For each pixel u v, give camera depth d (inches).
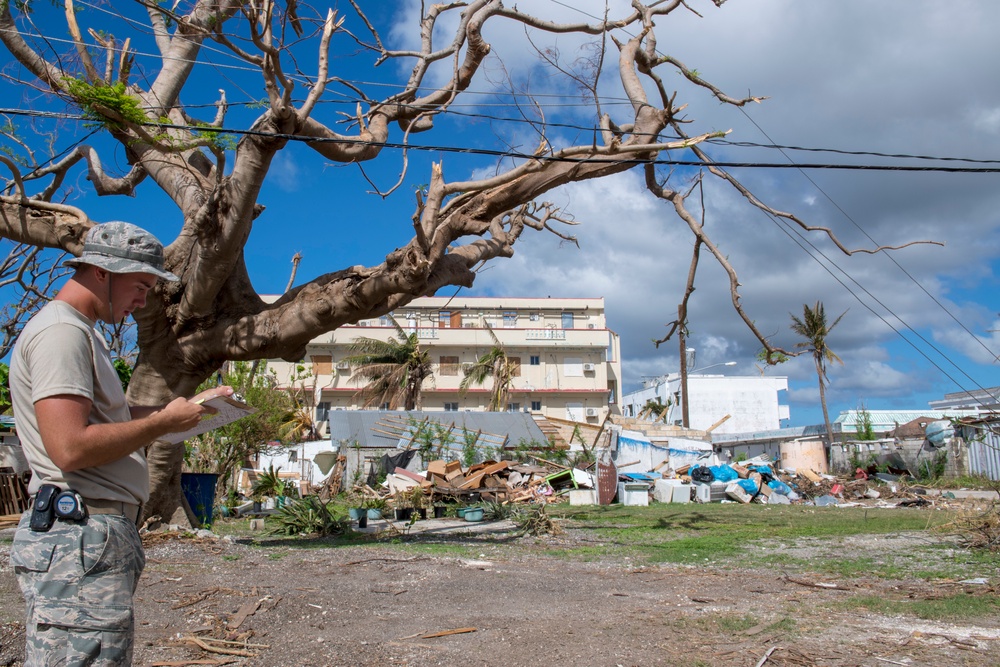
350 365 1958.7
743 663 209.0
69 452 98.1
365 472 1179.9
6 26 429.4
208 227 440.5
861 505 922.1
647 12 560.1
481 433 1221.7
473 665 206.4
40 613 98.7
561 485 1064.2
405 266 448.5
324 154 477.7
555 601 296.2
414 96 571.5
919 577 358.3
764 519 701.3
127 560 106.0
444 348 2030.0
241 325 483.2
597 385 2034.9
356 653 216.2
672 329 579.5
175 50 540.4
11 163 460.1
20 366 104.5
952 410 1488.7
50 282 661.3
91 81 428.5
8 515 588.4
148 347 491.8
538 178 518.6
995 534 471.5
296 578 333.1
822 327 1595.7
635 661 210.7
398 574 351.9
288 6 432.1
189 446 797.9
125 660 104.3
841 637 238.4
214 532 560.4
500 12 542.0
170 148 441.1
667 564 413.1
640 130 527.5
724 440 1835.6
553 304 2106.3
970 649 223.9
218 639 227.6
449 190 474.9
